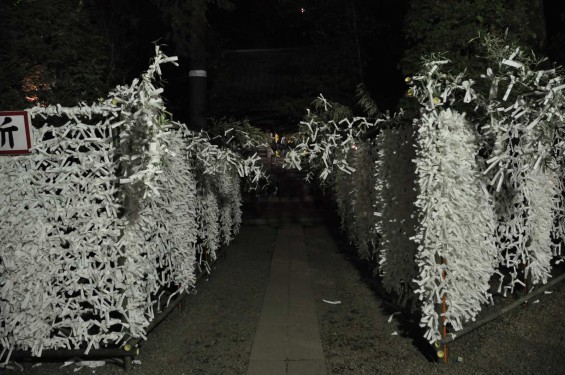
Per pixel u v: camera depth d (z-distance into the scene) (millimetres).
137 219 5160
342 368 5090
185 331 6402
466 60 7723
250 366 5148
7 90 8117
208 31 12094
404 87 14641
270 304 7309
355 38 15695
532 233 6398
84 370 5285
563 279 7340
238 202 13398
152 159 4535
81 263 5145
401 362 5156
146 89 4617
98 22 10211
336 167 11938
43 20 8320
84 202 5117
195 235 7566
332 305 7305
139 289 5293
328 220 16078
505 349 5258
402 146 6242
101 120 5414
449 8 8125
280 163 17781
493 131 5586
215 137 9141
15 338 5250
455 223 4996
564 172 7379
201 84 11031
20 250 5176
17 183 5148
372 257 8578
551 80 4684
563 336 5461
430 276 5051
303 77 16172
